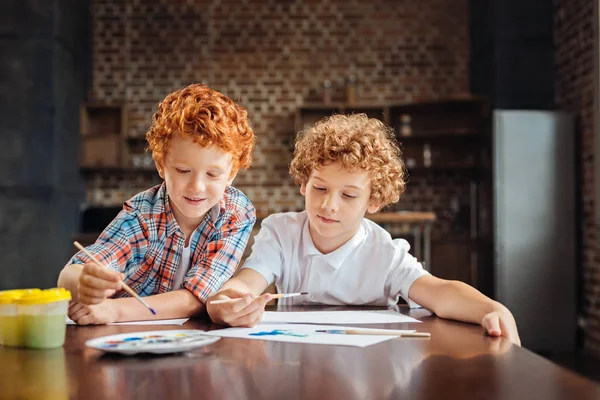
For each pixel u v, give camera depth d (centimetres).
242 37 704
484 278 560
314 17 704
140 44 700
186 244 161
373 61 700
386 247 164
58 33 578
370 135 149
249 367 90
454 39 698
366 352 100
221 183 141
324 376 85
